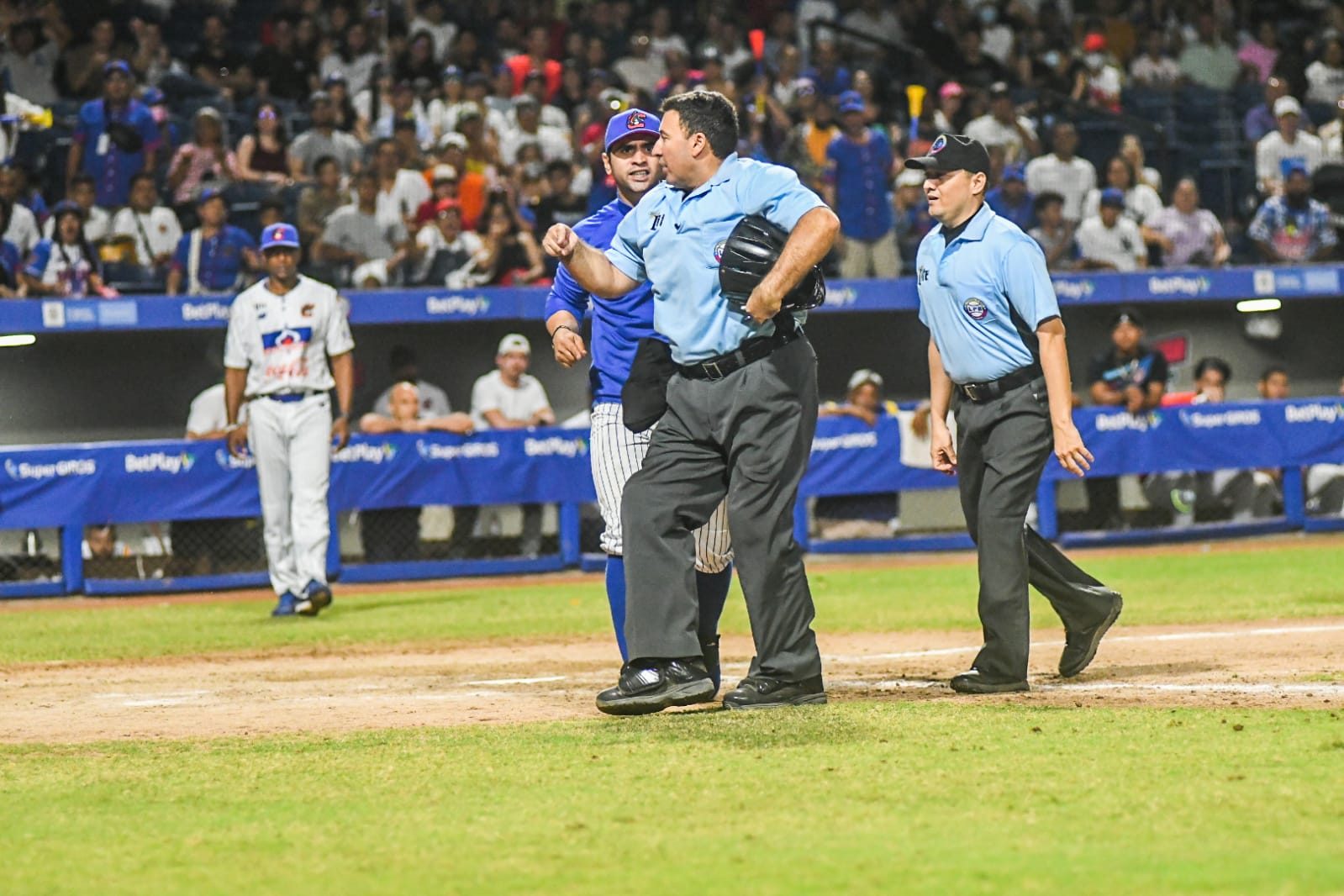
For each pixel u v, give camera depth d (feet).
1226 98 227.81
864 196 184.75
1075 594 75.10
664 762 54.65
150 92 185.68
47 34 198.18
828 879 39.40
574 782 52.03
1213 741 56.39
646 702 64.85
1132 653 88.58
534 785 51.78
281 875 41.47
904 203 191.83
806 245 60.54
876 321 190.39
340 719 70.03
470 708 72.64
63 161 183.11
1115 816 45.19
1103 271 183.52
